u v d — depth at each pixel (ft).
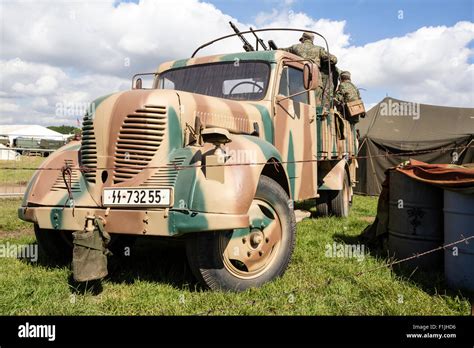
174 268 12.39
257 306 9.46
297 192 16.22
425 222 12.71
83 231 9.75
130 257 13.65
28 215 11.39
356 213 25.93
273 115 14.60
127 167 10.64
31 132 124.67
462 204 10.87
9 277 11.30
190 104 11.55
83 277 9.42
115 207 10.23
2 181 36.11
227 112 12.60
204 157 10.27
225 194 9.70
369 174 40.22
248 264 10.78
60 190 11.32
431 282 11.40
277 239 11.48
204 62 16.28
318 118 18.61
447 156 37.68
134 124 10.77
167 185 10.04
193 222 9.51
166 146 10.78
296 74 16.65
